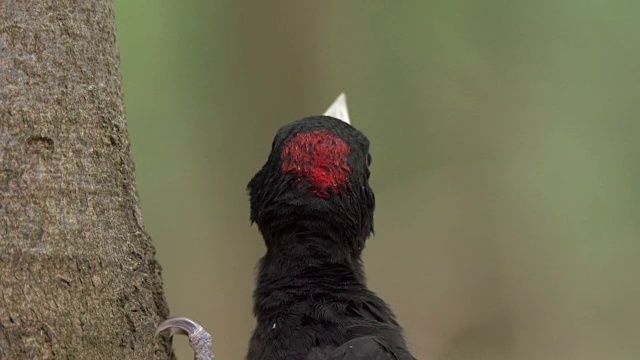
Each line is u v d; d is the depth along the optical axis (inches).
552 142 737.6
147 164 706.2
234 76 717.3
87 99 239.8
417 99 732.7
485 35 743.7
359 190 263.0
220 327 681.0
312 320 251.0
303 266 256.5
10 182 227.1
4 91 228.8
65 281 231.0
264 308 258.2
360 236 267.3
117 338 239.1
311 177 255.1
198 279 689.0
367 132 725.9
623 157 772.0
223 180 707.4
